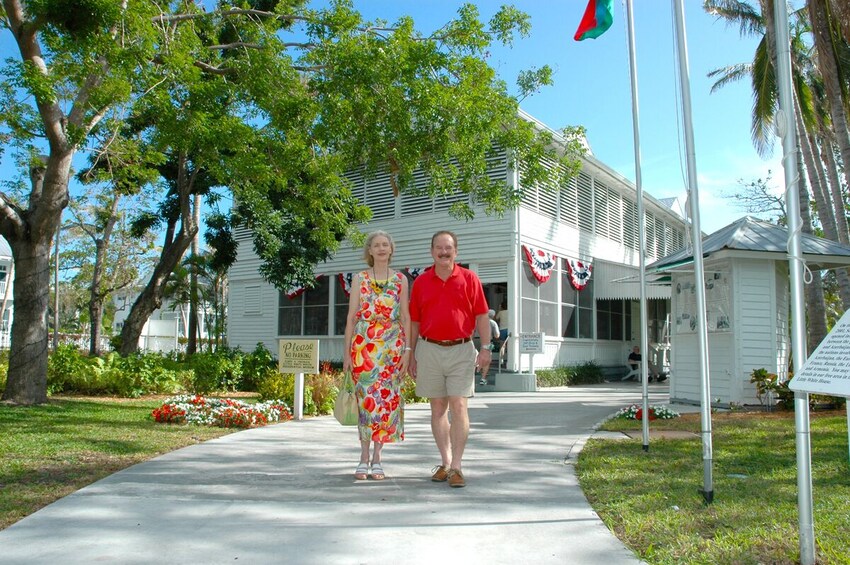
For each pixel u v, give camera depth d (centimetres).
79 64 959
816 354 324
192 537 373
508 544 365
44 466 562
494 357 1853
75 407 1045
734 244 1088
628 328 2436
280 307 2248
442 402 525
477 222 1791
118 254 3469
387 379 519
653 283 1365
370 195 2017
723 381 1148
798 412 338
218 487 493
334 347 2083
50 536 373
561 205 1995
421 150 1166
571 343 2019
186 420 867
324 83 1130
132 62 943
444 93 1111
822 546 348
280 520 407
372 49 1095
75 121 1035
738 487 502
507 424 910
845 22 1216
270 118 1182
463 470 572
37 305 1076
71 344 1558
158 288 1673
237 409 878
